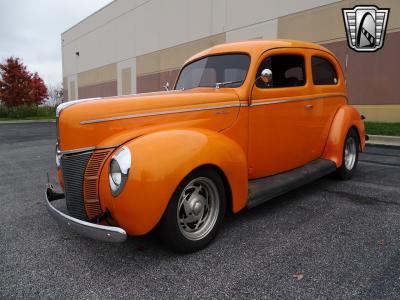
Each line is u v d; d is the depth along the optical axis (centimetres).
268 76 330
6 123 2372
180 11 1997
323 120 450
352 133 494
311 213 364
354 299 214
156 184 245
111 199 252
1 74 3073
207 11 1803
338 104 484
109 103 280
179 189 261
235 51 376
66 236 324
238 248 285
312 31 1313
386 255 269
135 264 265
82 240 312
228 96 334
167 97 305
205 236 284
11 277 250
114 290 231
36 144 1112
